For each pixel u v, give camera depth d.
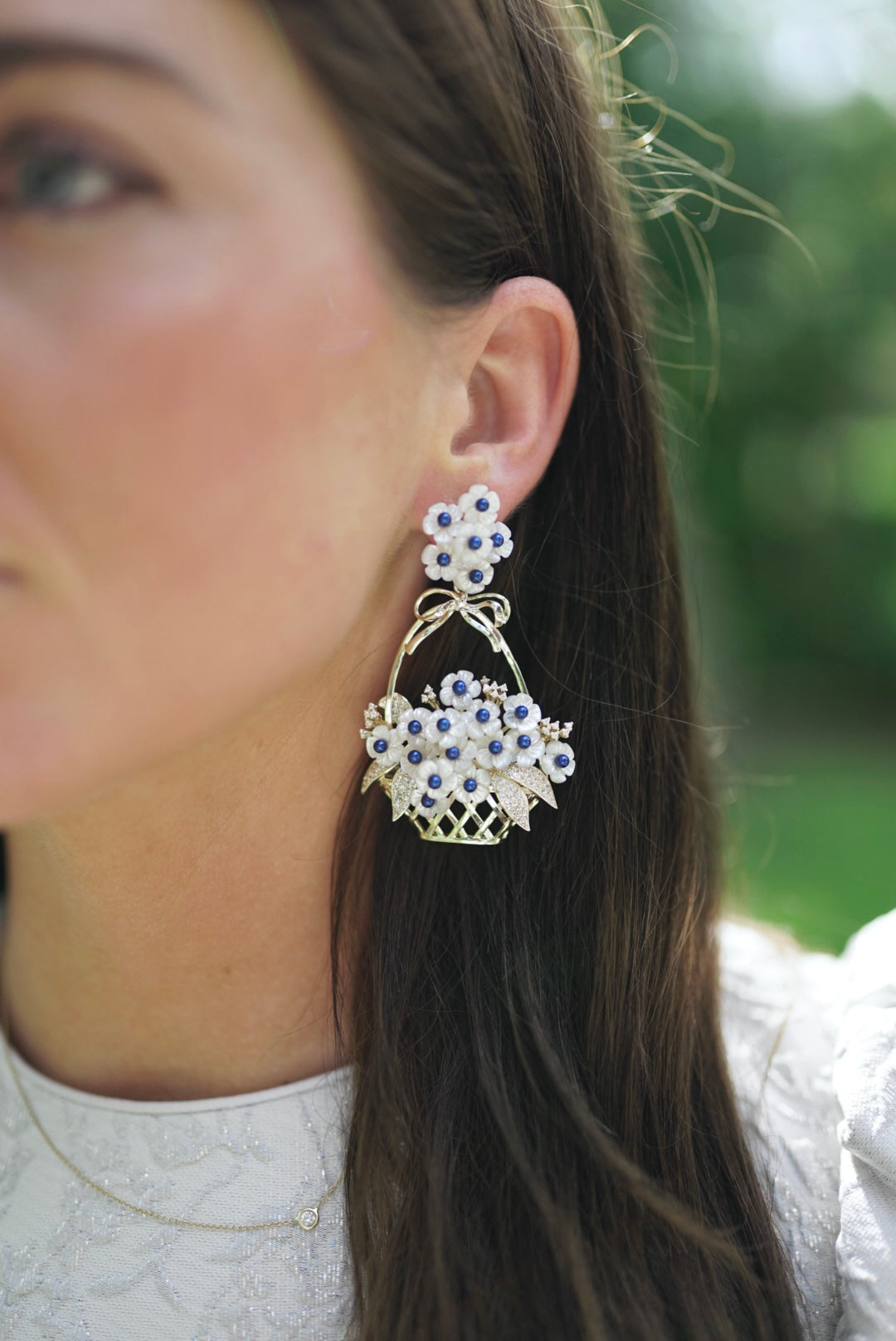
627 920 1.11
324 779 1.03
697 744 1.28
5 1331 1.00
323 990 1.07
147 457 0.78
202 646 0.83
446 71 0.92
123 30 0.75
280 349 0.81
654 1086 1.07
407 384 0.92
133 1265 1.00
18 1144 1.08
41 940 1.09
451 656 1.08
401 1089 1.01
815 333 7.72
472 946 1.06
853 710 8.22
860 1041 1.09
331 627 0.90
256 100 0.80
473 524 0.98
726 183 1.44
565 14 1.21
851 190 7.36
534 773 1.02
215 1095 1.07
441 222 0.92
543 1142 0.99
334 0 0.83
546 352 1.03
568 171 1.10
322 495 0.86
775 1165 1.09
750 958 1.35
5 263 0.77
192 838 1.00
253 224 0.80
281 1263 1.00
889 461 8.68
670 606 1.22
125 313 0.77
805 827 5.24
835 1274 1.04
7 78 0.75
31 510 0.77
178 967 1.04
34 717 0.80
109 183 0.77
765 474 8.38
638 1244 0.97
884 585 8.68
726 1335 0.95
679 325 1.64
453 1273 0.94
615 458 1.17
